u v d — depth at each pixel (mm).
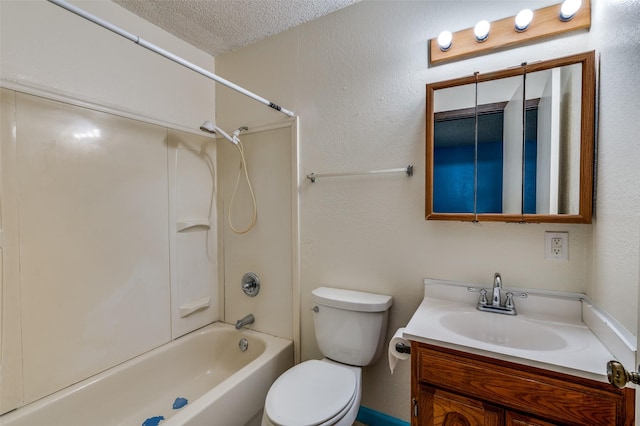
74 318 1379
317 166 1731
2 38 1165
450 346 982
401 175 1496
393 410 1540
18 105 1205
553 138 1150
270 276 1907
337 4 1608
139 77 1650
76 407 1347
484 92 1286
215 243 2100
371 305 1422
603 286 989
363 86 1587
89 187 1433
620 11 874
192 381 1853
